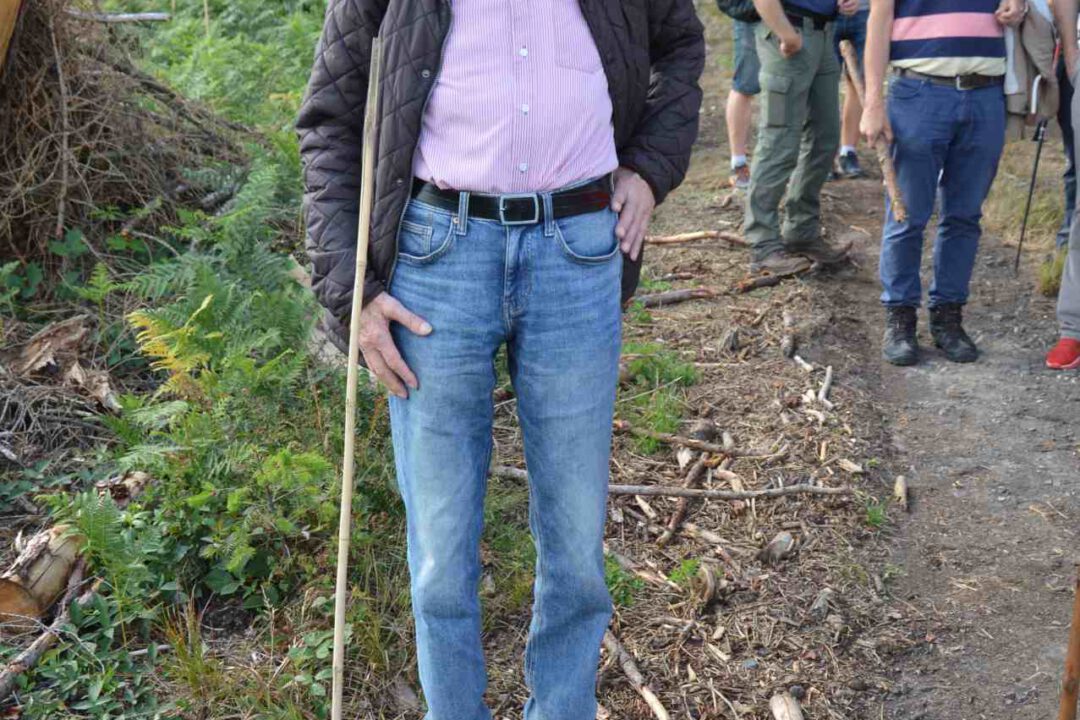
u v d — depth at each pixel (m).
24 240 4.41
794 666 2.97
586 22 2.08
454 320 2.09
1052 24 4.38
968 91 4.37
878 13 4.36
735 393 4.38
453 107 2.03
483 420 2.21
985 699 2.89
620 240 2.24
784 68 5.14
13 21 4.04
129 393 3.79
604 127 2.13
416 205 2.09
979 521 3.68
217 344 3.45
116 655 2.82
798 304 5.16
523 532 3.36
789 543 3.42
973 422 4.30
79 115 4.59
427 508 2.20
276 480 3.03
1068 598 3.29
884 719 2.83
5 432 3.59
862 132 4.56
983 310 5.29
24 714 2.66
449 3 2.01
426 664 2.29
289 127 5.89
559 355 2.14
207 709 2.71
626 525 3.54
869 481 3.86
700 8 11.15
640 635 3.06
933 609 3.24
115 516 2.95
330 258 2.13
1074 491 3.82
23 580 2.93
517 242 2.06
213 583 3.05
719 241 5.95
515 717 2.75
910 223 4.59
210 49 6.75
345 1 2.10
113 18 4.91
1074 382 4.57
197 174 4.89
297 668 2.82
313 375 3.57
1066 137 5.43
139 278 4.12
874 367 4.75
